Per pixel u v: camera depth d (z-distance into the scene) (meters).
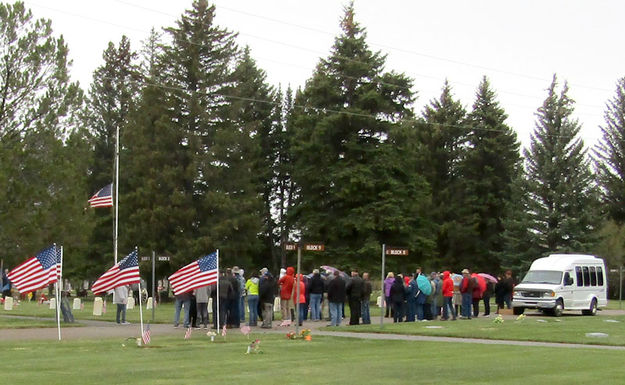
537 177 71.69
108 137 73.75
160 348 21.25
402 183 60.84
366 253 57.78
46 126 34.66
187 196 59.56
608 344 24.14
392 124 60.59
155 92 60.88
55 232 33.53
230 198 60.19
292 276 31.14
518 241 69.25
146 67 76.62
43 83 35.31
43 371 16.06
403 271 58.97
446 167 77.75
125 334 26.38
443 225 73.12
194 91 61.66
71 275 68.50
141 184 61.50
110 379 14.84
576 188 70.19
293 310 32.53
